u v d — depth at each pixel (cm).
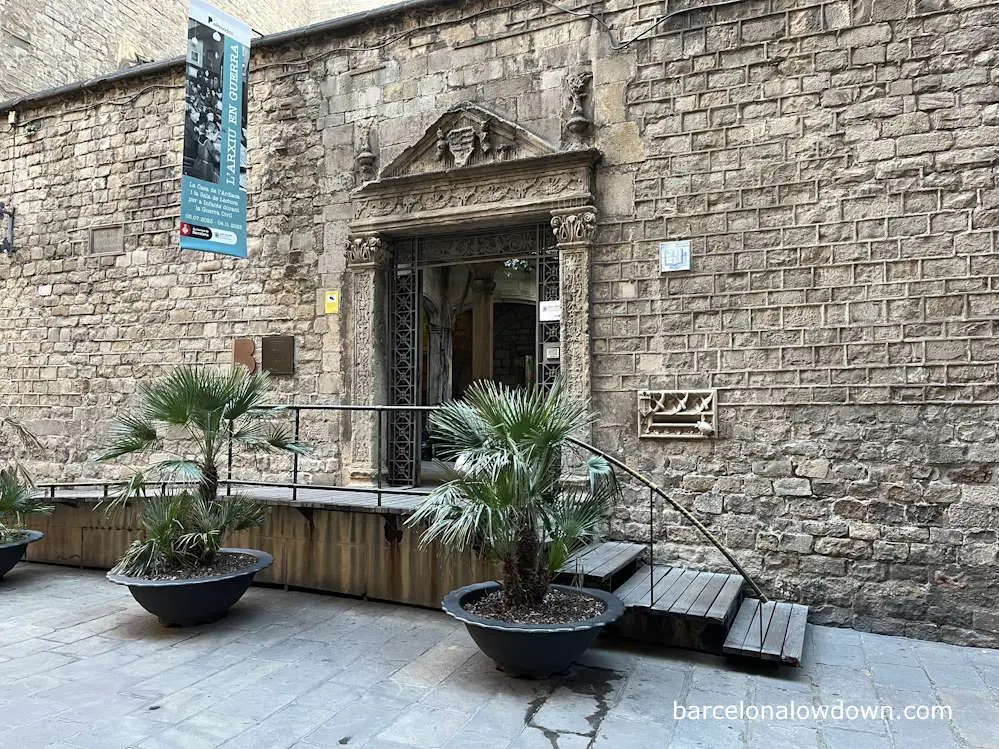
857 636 512
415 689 400
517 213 653
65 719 358
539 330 665
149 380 846
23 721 355
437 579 554
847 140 549
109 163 893
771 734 352
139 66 866
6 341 947
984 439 502
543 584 422
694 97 599
